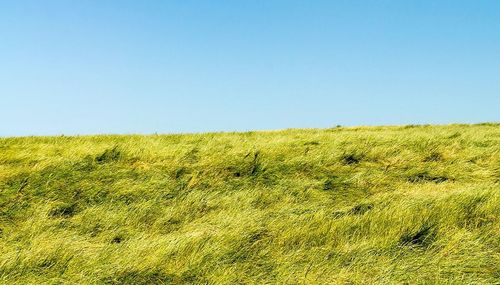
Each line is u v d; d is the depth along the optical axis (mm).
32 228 6508
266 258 5301
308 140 11438
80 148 10586
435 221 5996
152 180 8484
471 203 6453
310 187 8211
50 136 13555
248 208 7141
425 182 8539
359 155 9906
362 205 7031
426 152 10102
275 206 7340
